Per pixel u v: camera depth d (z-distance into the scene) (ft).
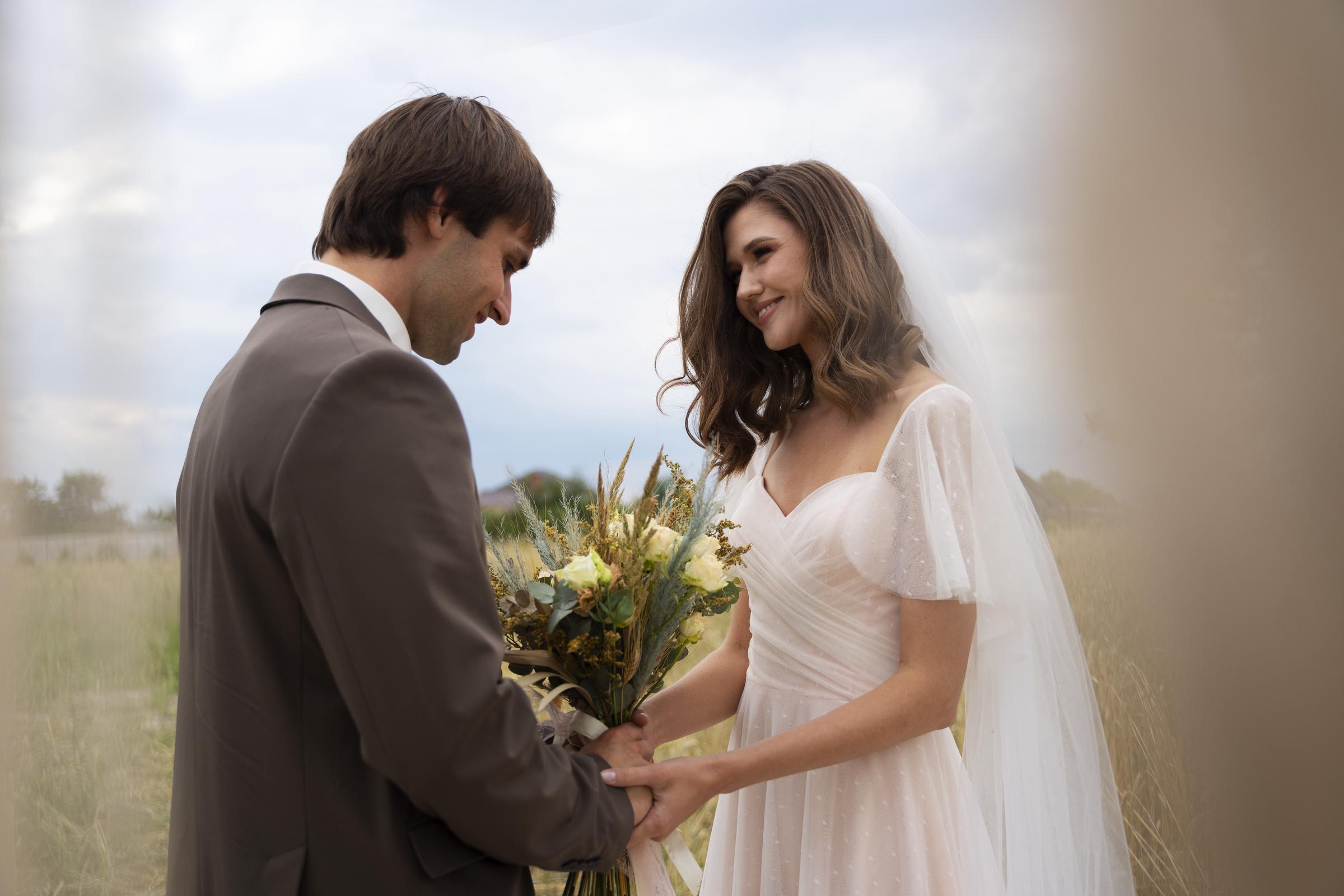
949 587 4.49
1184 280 7.07
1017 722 5.02
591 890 4.35
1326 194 6.70
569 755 3.89
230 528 3.36
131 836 8.16
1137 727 7.03
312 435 3.10
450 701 3.07
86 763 8.06
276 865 3.29
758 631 5.32
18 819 7.77
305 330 3.51
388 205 3.90
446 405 3.34
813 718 4.96
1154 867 6.85
